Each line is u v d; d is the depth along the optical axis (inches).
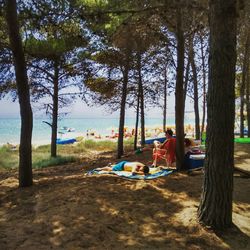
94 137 1473.9
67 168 536.1
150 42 499.2
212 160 236.5
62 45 539.8
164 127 958.4
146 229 230.4
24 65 340.5
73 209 255.9
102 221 237.3
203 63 765.9
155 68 658.8
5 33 414.9
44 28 404.2
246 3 323.0
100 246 205.5
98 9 362.6
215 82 232.1
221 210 235.8
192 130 1544.0
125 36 447.8
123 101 624.7
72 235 215.6
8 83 620.1
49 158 658.2
